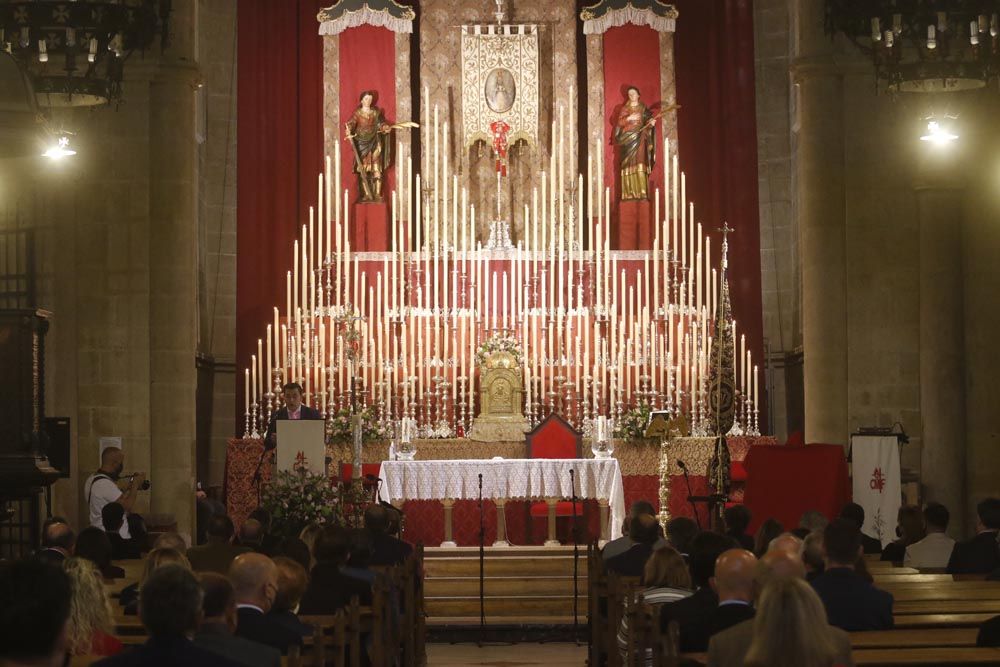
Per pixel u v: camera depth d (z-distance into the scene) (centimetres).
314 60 2728
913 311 2169
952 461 2128
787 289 2712
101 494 1742
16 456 1642
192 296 2214
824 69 2180
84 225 2178
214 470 2644
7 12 1723
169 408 2167
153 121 2184
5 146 1666
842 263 2173
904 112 2178
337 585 1101
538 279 2561
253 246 2664
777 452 1759
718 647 689
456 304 2497
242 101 2695
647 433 2098
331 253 2597
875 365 2167
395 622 1209
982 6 1767
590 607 1498
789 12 2711
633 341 2489
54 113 2116
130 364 2169
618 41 2744
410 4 2769
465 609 1919
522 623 1836
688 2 2752
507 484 2086
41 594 457
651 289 2633
